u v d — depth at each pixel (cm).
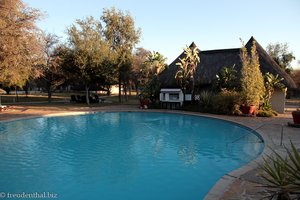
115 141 1412
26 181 850
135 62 4375
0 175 902
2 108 2402
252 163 838
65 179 865
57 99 4291
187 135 1570
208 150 1223
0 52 2098
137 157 1117
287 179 402
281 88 2406
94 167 990
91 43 3203
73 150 1229
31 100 3956
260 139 1333
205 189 780
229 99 2208
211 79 2831
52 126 1838
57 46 3391
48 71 3344
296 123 1593
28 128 1755
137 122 2044
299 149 1021
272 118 2000
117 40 3788
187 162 1045
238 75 2639
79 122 2019
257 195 597
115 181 845
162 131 1692
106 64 3284
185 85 2766
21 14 2197
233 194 605
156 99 2961
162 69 3222
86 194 752
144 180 855
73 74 3303
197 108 2473
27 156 1131
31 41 2295
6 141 1398
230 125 1844
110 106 3031
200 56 3181
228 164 1014
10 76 2295
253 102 2119
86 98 3384
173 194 748
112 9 3709
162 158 1105
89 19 3266
